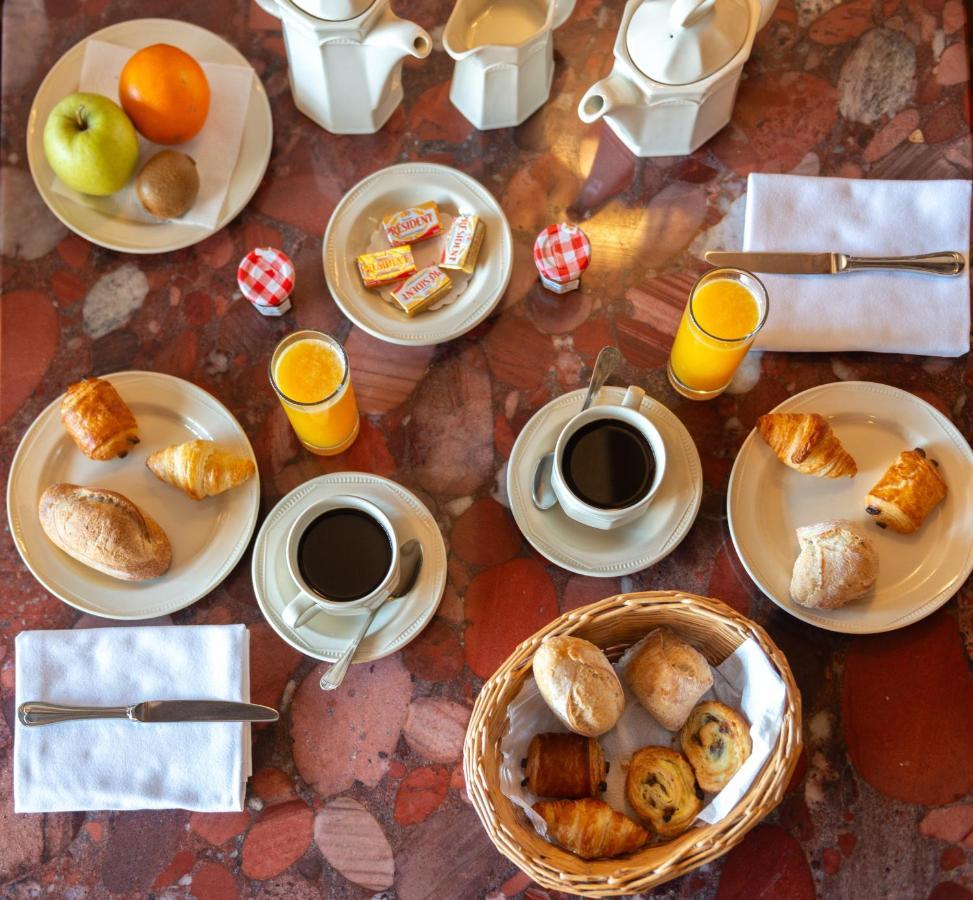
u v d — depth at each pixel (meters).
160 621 1.24
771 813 1.16
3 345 1.34
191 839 1.17
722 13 1.21
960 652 1.20
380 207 1.36
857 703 1.19
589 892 1.00
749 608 1.24
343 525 1.18
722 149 1.40
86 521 1.16
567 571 1.25
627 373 1.33
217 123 1.38
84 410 1.22
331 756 1.19
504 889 1.14
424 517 1.23
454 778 1.18
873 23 1.43
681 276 1.36
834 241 1.33
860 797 1.16
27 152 1.37
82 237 1.37
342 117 1.39
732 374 1.27
